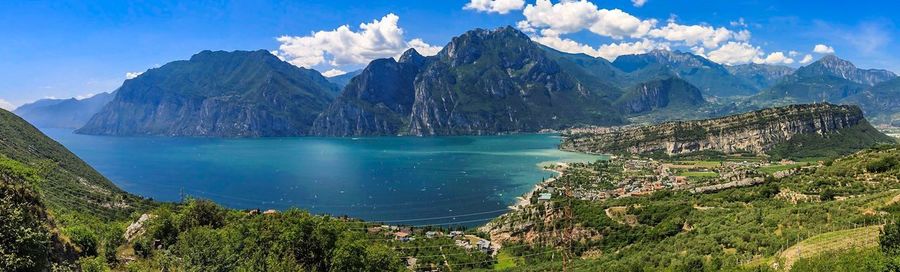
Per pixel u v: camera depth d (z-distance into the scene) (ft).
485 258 570.87
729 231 441.68
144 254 311.06
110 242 306.55
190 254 268.00
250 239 303.68
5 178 185.26
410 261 558.97
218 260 267.59
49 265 174.70
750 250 385.70
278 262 276.62
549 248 570.87
